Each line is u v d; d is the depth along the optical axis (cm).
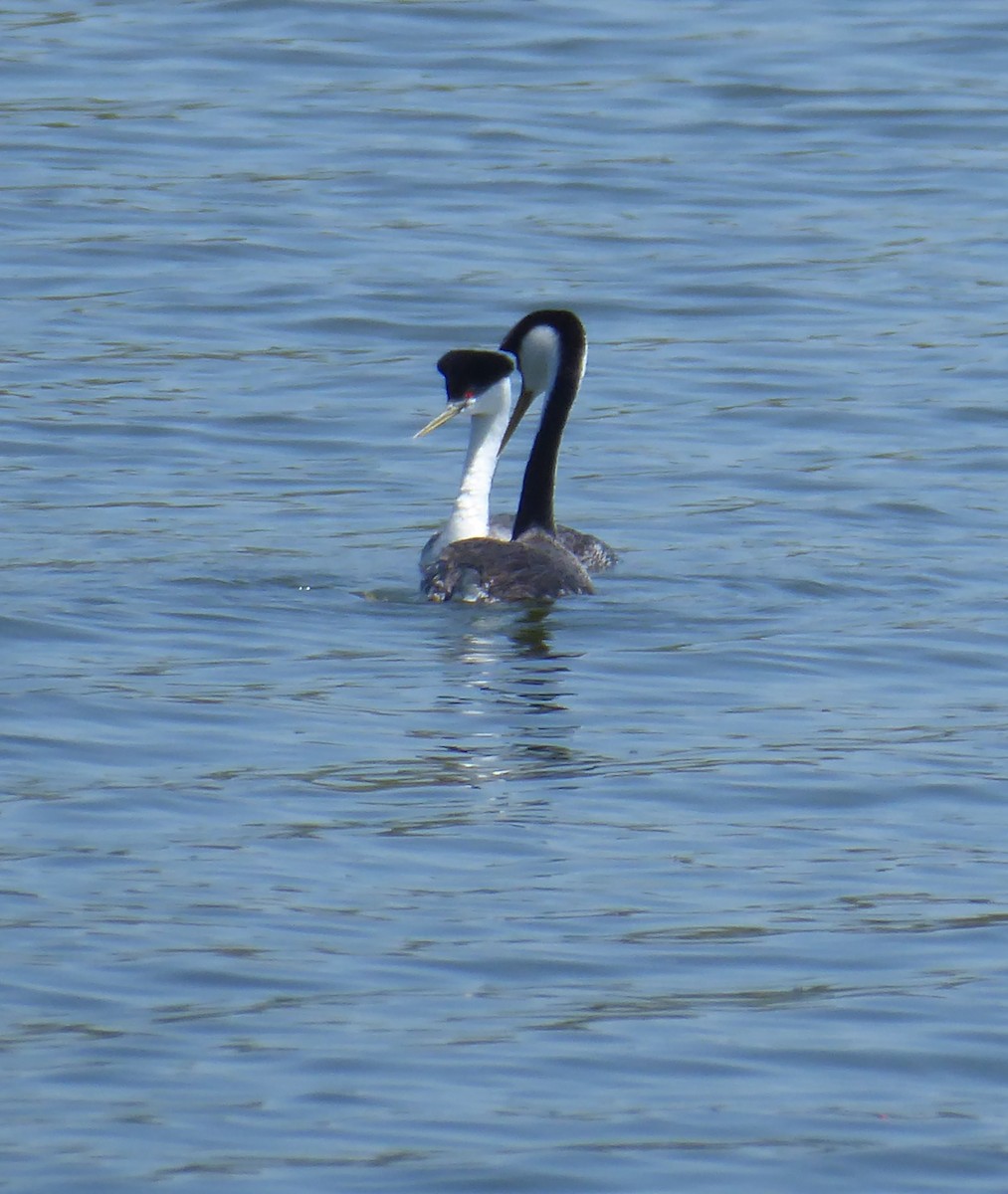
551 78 3388
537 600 1736
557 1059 1037
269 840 1275
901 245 2784
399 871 1238
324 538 1909
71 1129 966
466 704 1512
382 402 2302
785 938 1165
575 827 1309
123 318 2508
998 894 1227
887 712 1518
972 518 1972
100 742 1420
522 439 2244
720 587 1791
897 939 1168
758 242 2786
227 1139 961
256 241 2753
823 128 3200
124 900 1185
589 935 1165
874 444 2180
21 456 2091
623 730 1472
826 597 1770
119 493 2008
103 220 2805
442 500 2042
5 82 3309
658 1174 945
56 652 1593
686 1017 1080
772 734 1470
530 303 2580
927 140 3159
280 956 1128
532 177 2992
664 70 3425
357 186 2952
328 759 1403
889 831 1315
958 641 1664
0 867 1223
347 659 1603
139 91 3294
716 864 1260
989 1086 1025
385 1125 977
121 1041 1041
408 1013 1077
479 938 1155
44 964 1110
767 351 2445
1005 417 2250
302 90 3316
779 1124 985
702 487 2067
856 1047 1056
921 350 2444
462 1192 928
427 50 3500
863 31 3628
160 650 1608
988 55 3509
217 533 1905
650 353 2442
